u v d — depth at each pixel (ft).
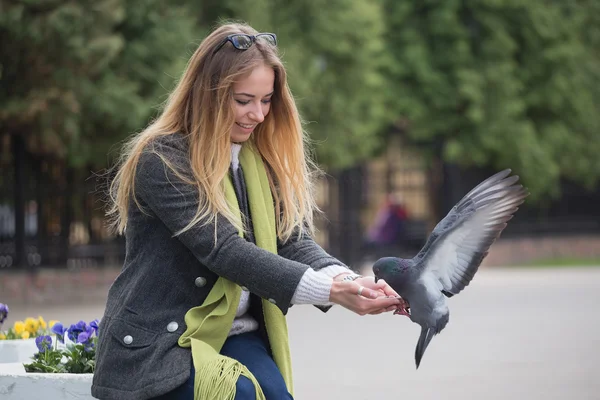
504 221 9.45
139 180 11.30
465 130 71.46
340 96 55.42
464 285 9.53
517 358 28.76
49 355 15.12
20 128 43.65
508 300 46.16
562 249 79.00
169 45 45.70
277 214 12.14
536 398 22.86
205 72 11.32
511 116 71.36
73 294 47.16
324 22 53.78
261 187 11.95
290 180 12.12
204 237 10.99
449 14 69.72
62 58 41.68
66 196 48.75
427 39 70.69
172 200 11.12
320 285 10.72
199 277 11.31
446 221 9.51
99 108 42.83
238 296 11.25
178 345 11.07
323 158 55.52
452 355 29.48
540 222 79.00
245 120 11.44
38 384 13.01
